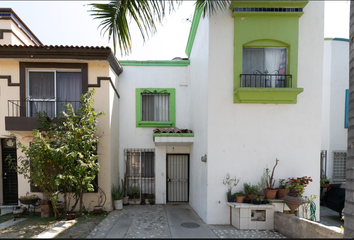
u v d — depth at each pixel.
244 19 5.87
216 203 5.86
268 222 5.47
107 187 6.96
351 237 3.43
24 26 8.11
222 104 5.94
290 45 5.86
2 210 6.85
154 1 4.59
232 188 5.88
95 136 6.85
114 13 4.71
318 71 5.98
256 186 5.84
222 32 5.91
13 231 5.03
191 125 8.20
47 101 6.82
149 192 8.41
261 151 5.96
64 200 6.67
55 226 5.38
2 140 7.36
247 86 5.97
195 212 7.05
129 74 8.55
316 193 5.93
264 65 6.04
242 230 5.35
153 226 5.56
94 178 6.68
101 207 6.65
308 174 5.96
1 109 6.85
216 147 5.91
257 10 5.76
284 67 6.04
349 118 3.67
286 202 5.39
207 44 6.04
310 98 6.01
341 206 6.73
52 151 5.44
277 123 5.99
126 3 4.62
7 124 6.31
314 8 5.96
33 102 6.94
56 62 6.89
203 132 6.40
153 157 8.52
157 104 8.73
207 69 6.01
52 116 6.93
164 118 8.70
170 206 7.86
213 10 5.87
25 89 6.83
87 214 6.53
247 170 5.93
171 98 8.62
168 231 5.21
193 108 7.88
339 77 9.12
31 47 6.37
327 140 9.02
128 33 4.95
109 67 7.06
